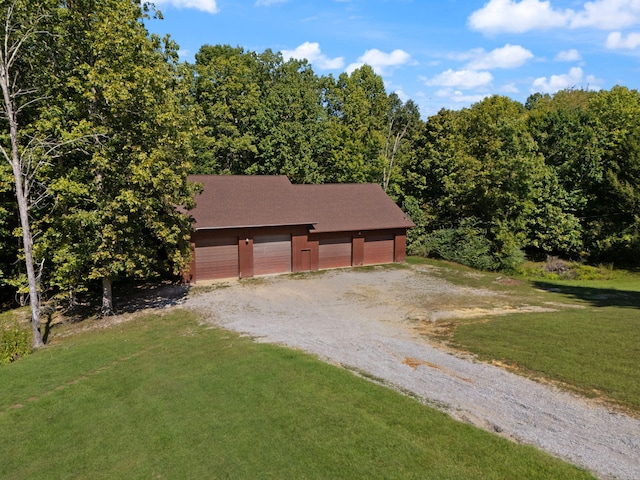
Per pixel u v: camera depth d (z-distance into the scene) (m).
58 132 17.31
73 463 8.19
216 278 25.81
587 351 12.45
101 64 16.95
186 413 9.55
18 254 20.45
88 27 17.70
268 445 8.03
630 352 12.23
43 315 20.45
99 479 7.63
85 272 18.78
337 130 44.91
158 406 10.04
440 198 39.84
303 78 53.75
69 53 17.61
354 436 8.11
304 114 41.06
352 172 43.38
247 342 14.45
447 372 11.37
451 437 7.96
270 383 10.67
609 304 20.69
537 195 33.72
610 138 36.19
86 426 9.54
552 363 11.70
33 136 17.81
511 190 33.66
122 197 16.88
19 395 11.42
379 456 7.46
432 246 34.91
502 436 8.07
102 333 17.06
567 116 36.75
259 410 9.36
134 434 8.98
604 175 34.72
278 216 27.39
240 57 45.47
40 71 17.50
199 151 36.66
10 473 8.06
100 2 17.58
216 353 13.47
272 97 39.69
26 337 16.61
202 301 21.17
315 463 7.39
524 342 13.57
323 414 8.98
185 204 21.30
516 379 10.87
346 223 29.88
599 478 6.71
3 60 15.54
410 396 9.83
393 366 11.84
